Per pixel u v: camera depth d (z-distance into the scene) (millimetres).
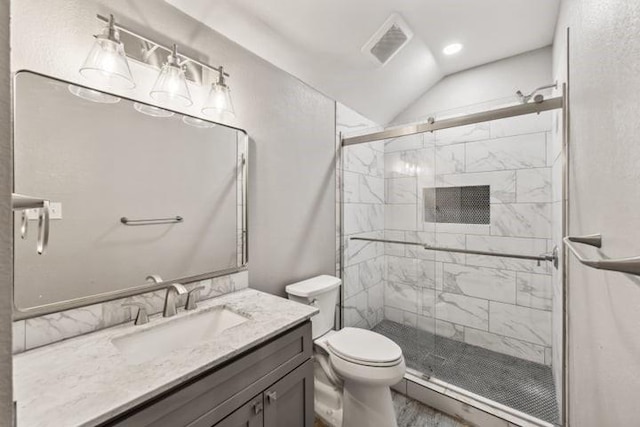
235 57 1551
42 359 867
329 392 1713
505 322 2260
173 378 780
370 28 1797
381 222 2771
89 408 665
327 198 2229
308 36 1727
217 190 1476
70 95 1014
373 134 2320
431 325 2510
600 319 825
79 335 1021
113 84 1116
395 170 2719
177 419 797
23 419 627
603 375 791
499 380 1955
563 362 1503
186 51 1332
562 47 1594
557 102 1664
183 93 1202
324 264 2201
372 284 2670
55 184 985
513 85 2334
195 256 1391
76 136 1030
